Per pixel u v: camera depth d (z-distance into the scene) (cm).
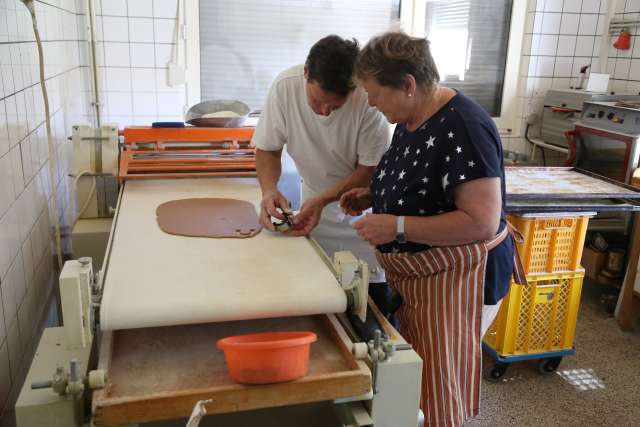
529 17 372
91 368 115
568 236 239
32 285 183
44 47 206
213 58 343
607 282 325
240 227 170
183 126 238
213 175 222
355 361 111
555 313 246
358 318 129
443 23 368
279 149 199
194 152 231
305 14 346
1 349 143
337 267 132
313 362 114
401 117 138
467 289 146
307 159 197
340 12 350
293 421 136
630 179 296
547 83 386
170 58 324
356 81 145
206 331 126
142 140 231
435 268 146
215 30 339
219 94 350
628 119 298
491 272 152
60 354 116
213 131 237
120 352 116
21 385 164
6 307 149
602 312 320
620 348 283
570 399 241
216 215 180
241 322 131
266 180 193
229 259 144
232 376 103
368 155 185
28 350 175
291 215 172
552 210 230
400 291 155
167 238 159
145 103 328
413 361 114
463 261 144
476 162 128
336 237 217
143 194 204
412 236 135
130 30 315
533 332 248
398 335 124
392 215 138
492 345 249
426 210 141
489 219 129
